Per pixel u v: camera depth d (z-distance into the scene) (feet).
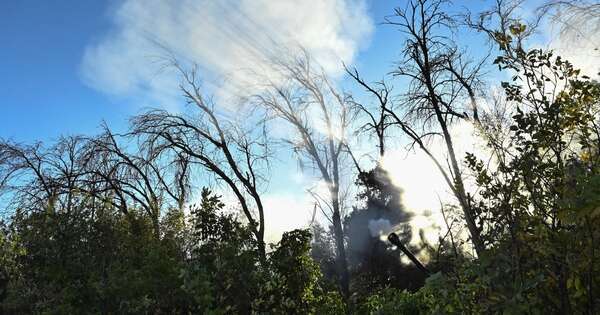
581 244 8.73
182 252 24.59
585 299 8.91
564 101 10.27
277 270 20.12
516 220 9.84
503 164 10.25
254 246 19.92
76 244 22.26
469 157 11.30
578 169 9.45
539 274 9.22
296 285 20.29
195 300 16.62
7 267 23.93
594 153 10.27
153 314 17.40
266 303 18.86
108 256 23.00
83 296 18.39
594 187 7.91
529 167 9.83
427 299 18.72
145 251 22.95
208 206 20.56
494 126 11.54
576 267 8.52
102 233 23.59
